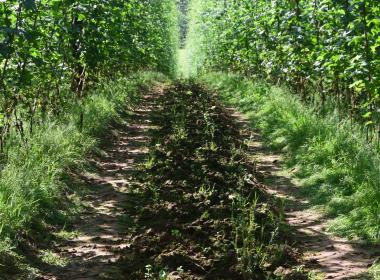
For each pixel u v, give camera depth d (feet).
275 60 30.32
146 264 11.53
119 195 16.80
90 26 24.39
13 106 17.93
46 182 15.61
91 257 12.17
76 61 24.64
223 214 14.28
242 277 10.87
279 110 27.53
